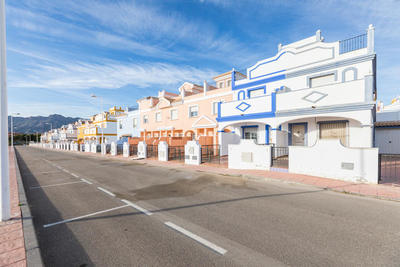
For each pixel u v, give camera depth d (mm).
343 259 2648
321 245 3008
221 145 14531
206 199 5422
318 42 11367
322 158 7629
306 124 12203
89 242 3199
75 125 64688
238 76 16344
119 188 6855
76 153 27375
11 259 2660
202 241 3168
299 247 2955
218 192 6148
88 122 48906
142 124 28078
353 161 6898
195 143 12242
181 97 22438
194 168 10805
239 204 4973
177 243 3119
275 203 5020
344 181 6996
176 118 22906
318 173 7719
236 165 10250
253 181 7742
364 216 4141
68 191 6539
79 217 4270
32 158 19906
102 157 20047
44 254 2863
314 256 2721
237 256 2732
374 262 2578
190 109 21391
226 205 4906
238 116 13148
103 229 3666
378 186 6254
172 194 5980
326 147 7516
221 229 3590
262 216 4176
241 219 4031
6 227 3646
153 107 26156
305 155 8078
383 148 15883
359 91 8727
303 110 10258
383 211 4426
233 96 15906
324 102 9672
